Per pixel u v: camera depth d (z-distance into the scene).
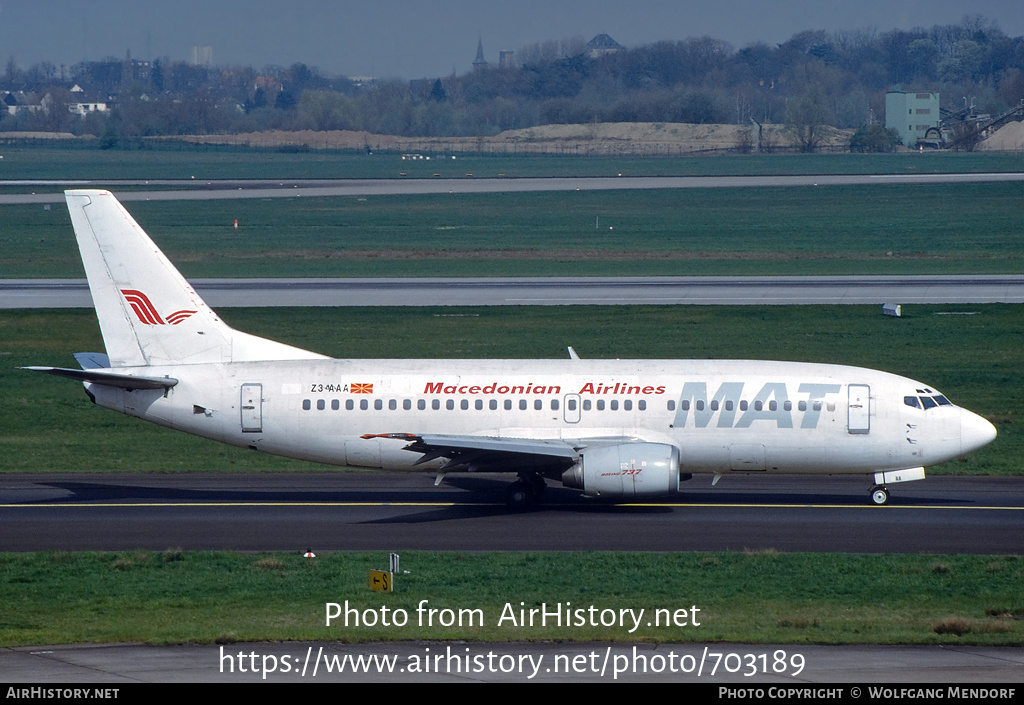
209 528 155.75
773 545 147.88
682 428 167.12
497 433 166.88
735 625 114.94
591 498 174.62
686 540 150.38
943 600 125.69
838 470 169.88
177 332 171.38
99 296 170.12
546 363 172.62
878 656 104.00
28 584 129.88
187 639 107.06
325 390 168.38
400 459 168.88
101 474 189.12
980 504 170.50
